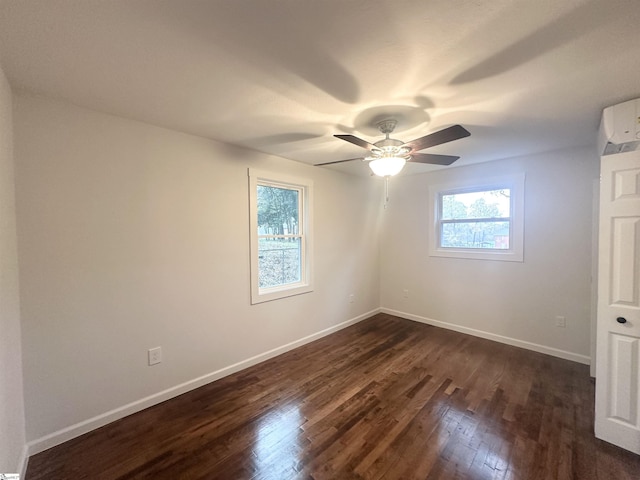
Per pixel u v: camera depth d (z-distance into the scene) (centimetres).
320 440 190
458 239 397
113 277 210
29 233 177
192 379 254
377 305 478
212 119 216
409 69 150
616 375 183
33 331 178
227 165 275
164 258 236
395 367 292
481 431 197
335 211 396
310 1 105
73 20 114
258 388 254
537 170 320
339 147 287
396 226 457
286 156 320
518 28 119
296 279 358
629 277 179
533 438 190
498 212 359
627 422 179
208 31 122
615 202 184
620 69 150
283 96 180
